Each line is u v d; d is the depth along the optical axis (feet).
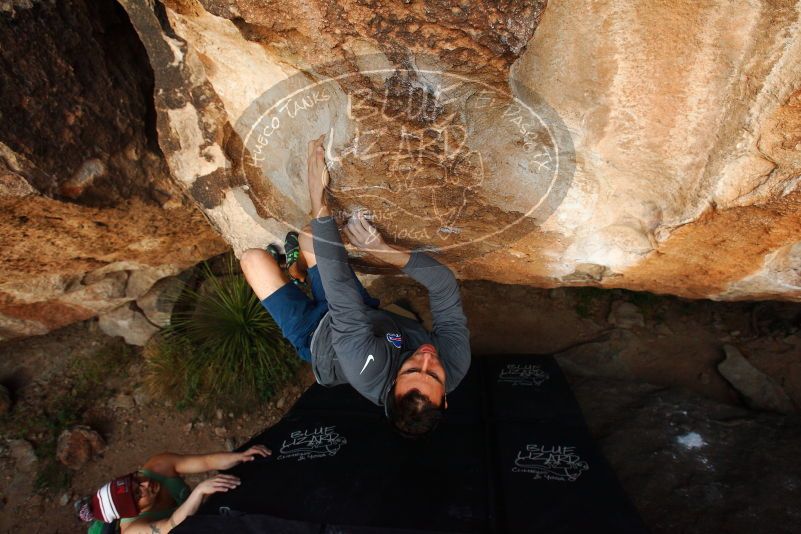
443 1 4.32
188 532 6.35
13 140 6.40
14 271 9.09
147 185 8.21
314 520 6.57
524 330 11.57
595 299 11.78
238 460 7.96
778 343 10.44
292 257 7.76
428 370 6.11
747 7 4.37
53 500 10.37
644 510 7.73
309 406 8.91
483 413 8.70
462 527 6.43
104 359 12.03
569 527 6.43
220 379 11.38
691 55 4.80
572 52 4.93
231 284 11.75
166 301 12.00
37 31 6.50
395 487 7.08
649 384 9.95
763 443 8.38
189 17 5.49
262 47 5.40
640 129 5.48
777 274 7.16
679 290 8.73
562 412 8.63
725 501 7.62
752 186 5.53
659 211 6.34
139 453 10.91
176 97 6.86
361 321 6.18
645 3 4.51
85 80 7.06
